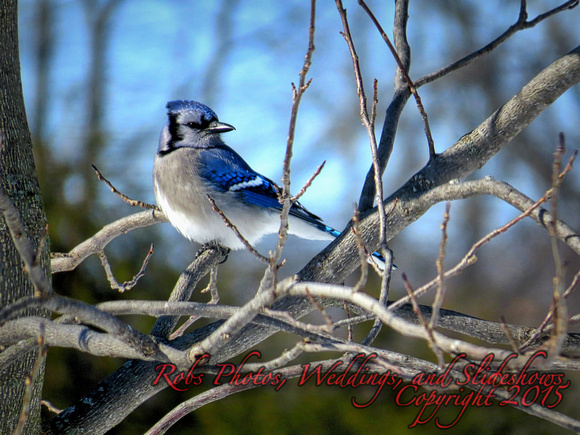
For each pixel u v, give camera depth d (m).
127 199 8.77
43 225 6.67
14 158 6.56
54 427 6.94
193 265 9.00
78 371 10.12
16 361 6.32
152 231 11.47
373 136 6.38
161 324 7.67
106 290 10.96
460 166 6.93
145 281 11.21
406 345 11.11
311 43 4.93
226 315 5.62
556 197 4.23
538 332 5.53
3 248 6.28
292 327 5.59
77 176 11.57
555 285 4.17
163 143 11.16
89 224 11.23
